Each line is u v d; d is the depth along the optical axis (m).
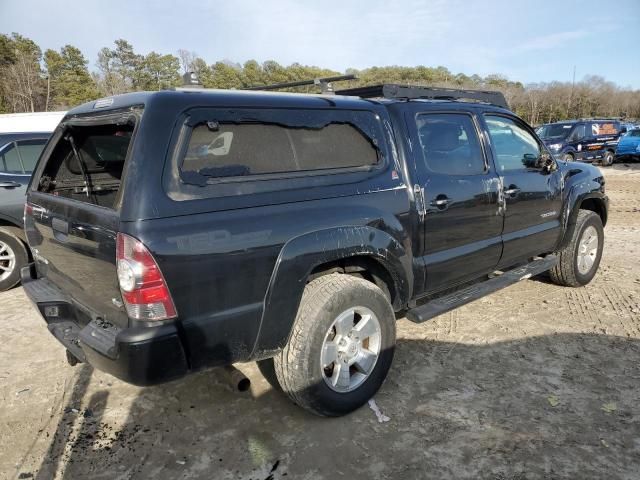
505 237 4.12
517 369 3.56
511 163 4.23
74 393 3.38
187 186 2.34
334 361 2.93
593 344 3.94
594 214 5.17
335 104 3.05
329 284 2.86
